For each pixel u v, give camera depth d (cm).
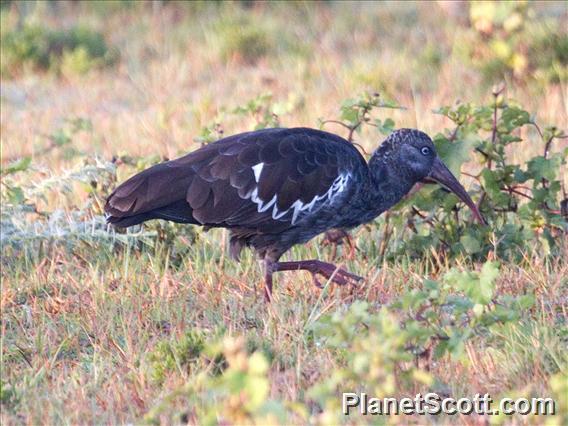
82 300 1150
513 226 1244
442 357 947
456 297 970
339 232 1283
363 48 2433
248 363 707
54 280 1216
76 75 2397
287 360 980
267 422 736
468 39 2205
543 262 1209
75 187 1482
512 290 1129
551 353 938
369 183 1198
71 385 957
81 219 1325
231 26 2542
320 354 986
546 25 2148
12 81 2403
